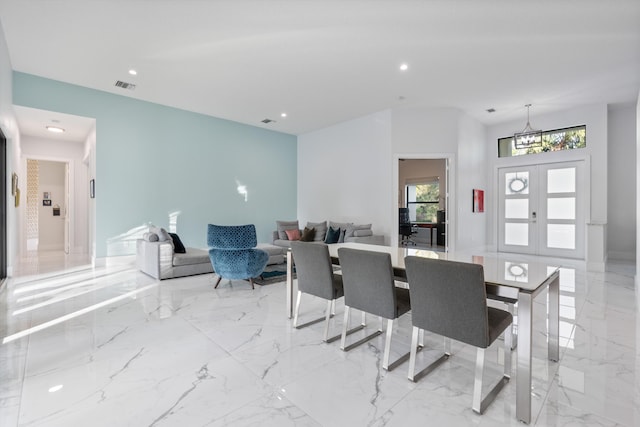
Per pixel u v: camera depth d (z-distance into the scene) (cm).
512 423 162
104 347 247
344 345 245
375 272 221
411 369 201
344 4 313
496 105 606
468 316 174
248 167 748
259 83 505
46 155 696
